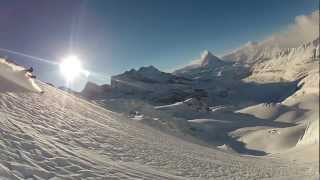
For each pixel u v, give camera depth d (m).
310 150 75.12
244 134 170.50
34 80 35.88
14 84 26.34
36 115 20.08
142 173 16.19
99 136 22.25
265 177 28.23
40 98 26.39
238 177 24.78
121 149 21.06
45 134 16.48
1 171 9.34
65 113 25.36
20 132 14.09
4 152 10.96
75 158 13.88
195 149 39.03
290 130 148.75
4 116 16.00
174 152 28.23
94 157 15.84
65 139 17.53
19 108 19.89
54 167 11.86
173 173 19.39
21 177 9.73
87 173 12.61
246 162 40.25
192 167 23.61
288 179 28.91
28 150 12.38
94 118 30.44
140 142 26.92
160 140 35.00
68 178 11.37
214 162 30.12
